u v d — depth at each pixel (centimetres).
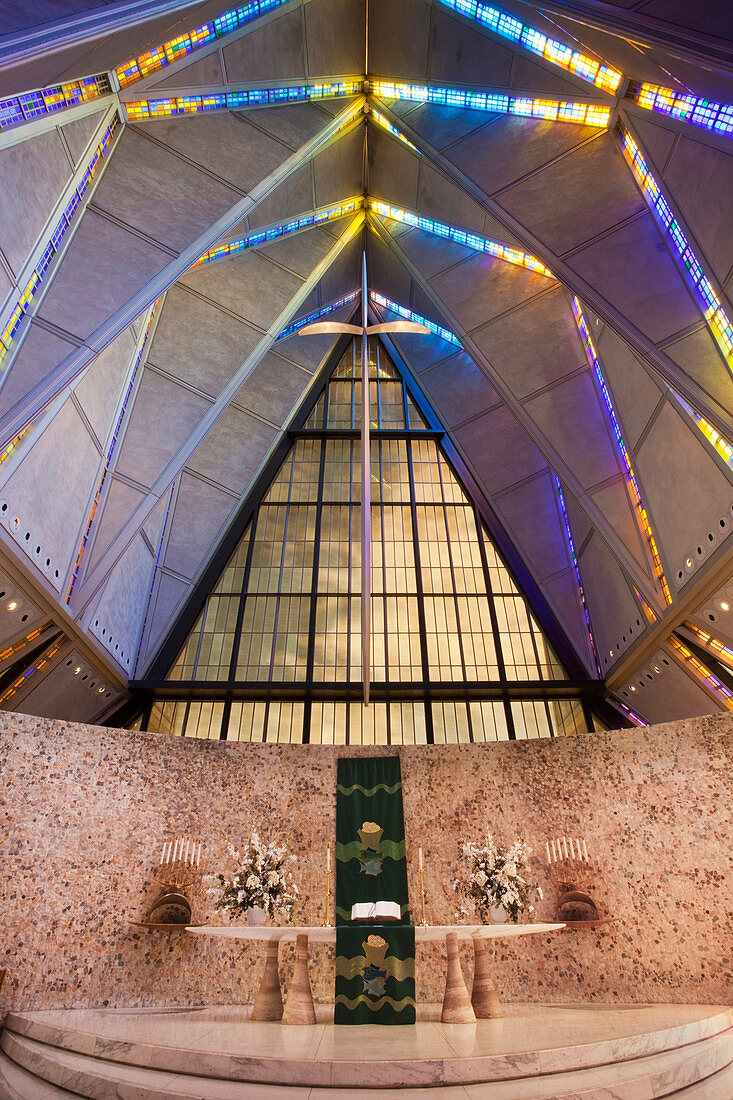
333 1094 448
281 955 980
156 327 1471
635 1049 539
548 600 1630
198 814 1029
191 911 961
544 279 1509
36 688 1224
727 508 1010
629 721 1482
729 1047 593
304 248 1703
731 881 927
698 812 979
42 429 1010
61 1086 534
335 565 1712
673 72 840
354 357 2064
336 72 1452
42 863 891
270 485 1831
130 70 1095
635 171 1151
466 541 1755
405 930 722
